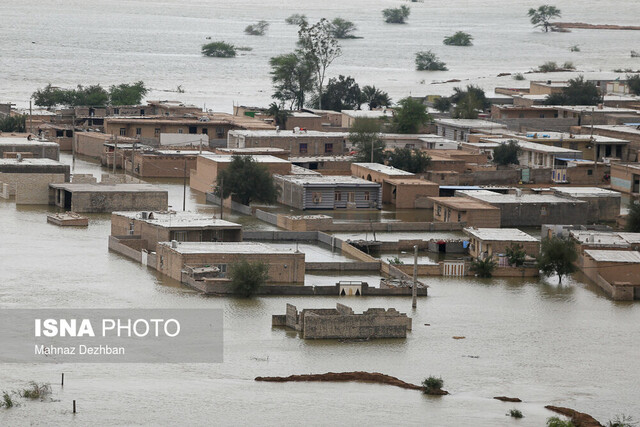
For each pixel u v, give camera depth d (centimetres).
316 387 13025
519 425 11894
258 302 16538
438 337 15312
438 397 12862
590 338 15625
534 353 14862
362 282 17212
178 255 17475
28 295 16475
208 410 11994
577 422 12025
